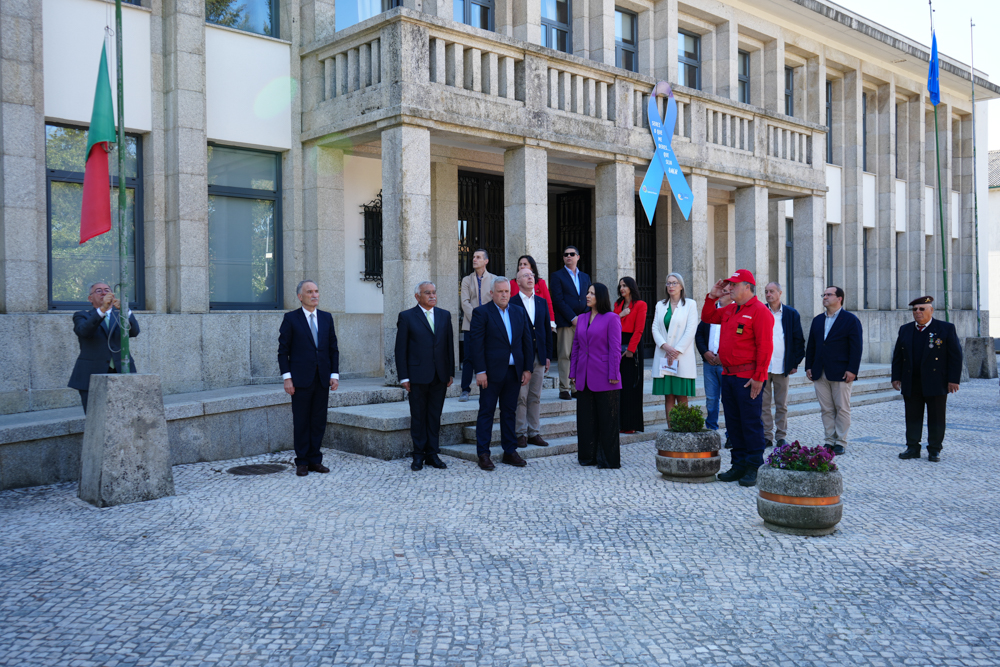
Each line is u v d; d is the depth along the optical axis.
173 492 7.20
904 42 21.06
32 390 8.97
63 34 9.78
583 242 16.73
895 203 23.06
